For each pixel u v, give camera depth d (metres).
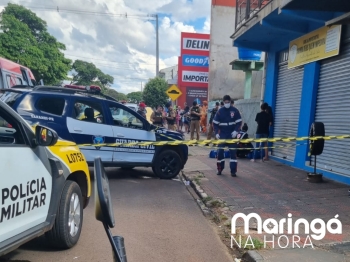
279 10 7.94
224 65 21.42
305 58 9.25
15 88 7.73
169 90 17.61
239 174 8.85
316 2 7.04
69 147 4.38
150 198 6.73
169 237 4.71
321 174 7.75
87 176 4.61
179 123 26.09
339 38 7.76
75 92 7.73
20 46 26.39
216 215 5.56
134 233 4.80
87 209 5.79
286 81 10.71
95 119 7.72
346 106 7.62
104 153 7.80
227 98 8.56
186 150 8.88
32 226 3.31
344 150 7.61
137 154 8.23
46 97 7.24
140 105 17.27
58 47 32.16
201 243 4.54
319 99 8.73
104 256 3.98
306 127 9.09
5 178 2.89
